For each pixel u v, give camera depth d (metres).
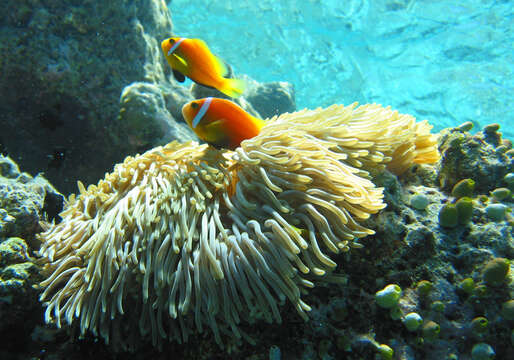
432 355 0.32
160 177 0.37
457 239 0.36
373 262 0.35
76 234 0.36
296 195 0.33
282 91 1.17
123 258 0.32
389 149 0.38
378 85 2.17
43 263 0.37
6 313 0.34
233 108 0.34
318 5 1.77
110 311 0.33
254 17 1.86
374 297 0.34
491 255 0.35
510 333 0.32
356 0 1.70
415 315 0.32
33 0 0.65
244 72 2.28
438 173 0.45
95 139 0.71
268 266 0.30
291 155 0.34
